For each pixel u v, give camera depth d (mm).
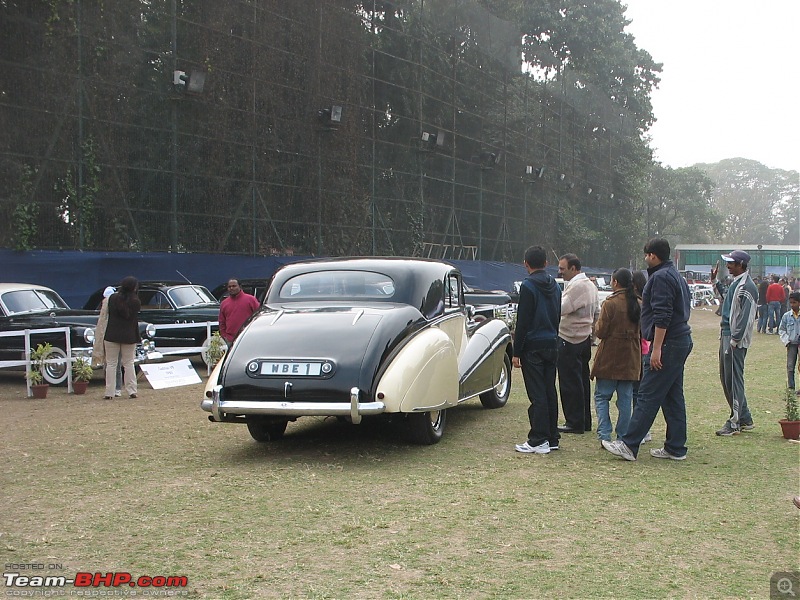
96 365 12297
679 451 7500
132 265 19609
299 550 4848
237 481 6562
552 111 41938
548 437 7781
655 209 90625
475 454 7688
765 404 10984
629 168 51094
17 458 7496
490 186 35594
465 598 4121
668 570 4559
